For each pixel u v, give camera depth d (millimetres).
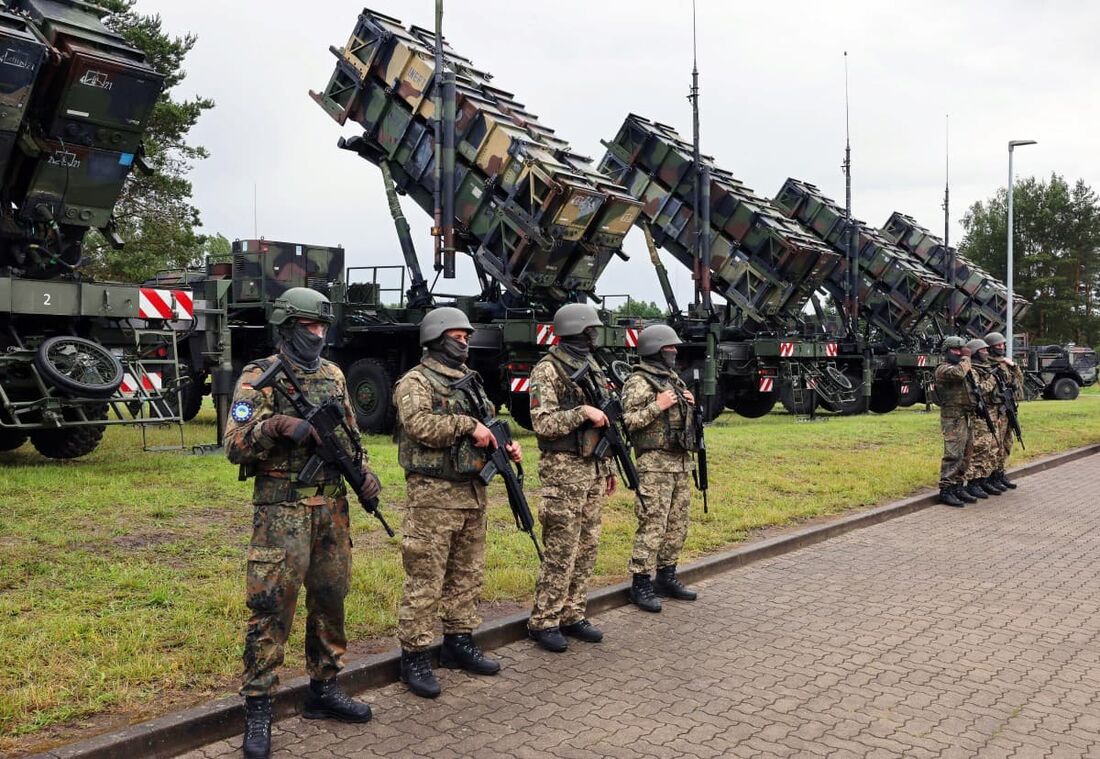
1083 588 6867
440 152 13086
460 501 4617
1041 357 33594
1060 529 9172
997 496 11320
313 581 4082
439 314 4738
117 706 4047
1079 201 57062
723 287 20156
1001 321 30203
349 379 14250
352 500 8531
